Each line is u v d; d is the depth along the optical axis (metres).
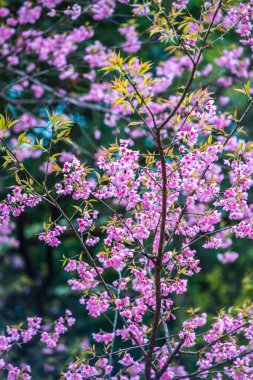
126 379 3.89
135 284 3.88
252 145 3.51
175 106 3.28
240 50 6.60
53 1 6.02
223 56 6.62
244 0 4.36
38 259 14.26
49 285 12.95
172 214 3.81
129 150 3.34
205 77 7.07
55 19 7.30
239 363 3.72
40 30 6.79
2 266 13.80
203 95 3.33
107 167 3.40
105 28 7.67
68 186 3.46
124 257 3.65
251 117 9.09
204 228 3.64
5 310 13.02
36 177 8.08
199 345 8.08
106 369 3.82
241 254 10.31
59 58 6.63
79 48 7.47
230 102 9.17
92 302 3.76
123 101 3.25
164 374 3.81
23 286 13.61
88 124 8.03
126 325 3.83
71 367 3.74
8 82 7.76
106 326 12.22
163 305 3.98
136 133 6.80
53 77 7.65
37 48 6.55
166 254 3.65
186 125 5.60
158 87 6.42
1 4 6.36
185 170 3.39
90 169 3.47
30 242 11.98
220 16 5.47
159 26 3.54
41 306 13.02
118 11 7.43
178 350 3.73
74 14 5.97
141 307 3.80
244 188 3.52
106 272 9.38
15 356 9.49
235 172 3.51
